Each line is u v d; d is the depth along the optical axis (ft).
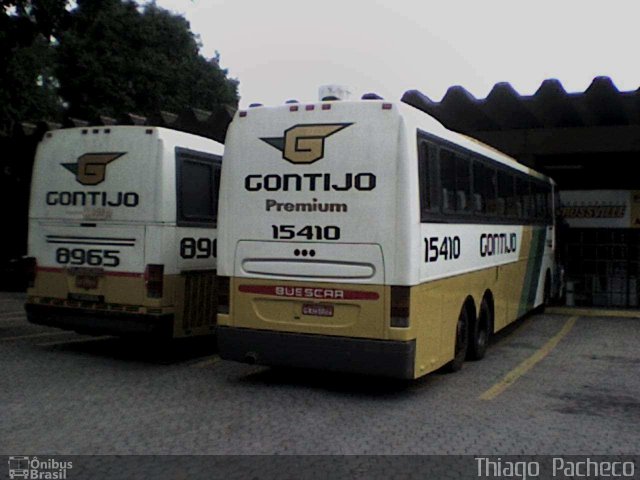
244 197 25.16
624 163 60.64
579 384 27.04
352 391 25.43
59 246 31.07
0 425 20.47
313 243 24.00
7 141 60.13
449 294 26.84
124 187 29.68
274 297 24.61
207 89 111.04
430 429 20.67
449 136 27.27
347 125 23.68
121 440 19.21
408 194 22.91
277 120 24.75
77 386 25.52
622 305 57.36
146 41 101.24
